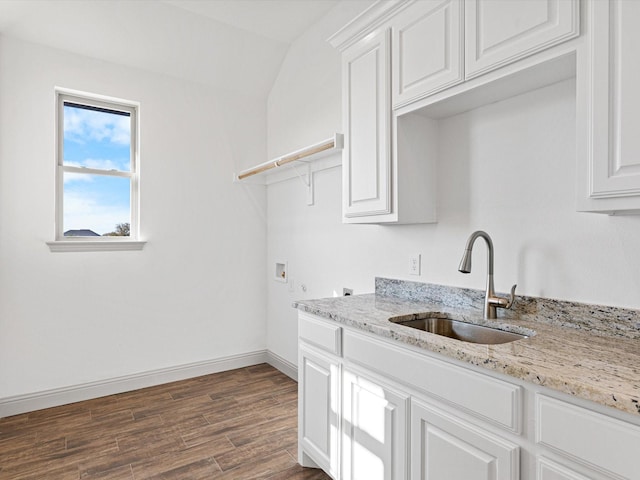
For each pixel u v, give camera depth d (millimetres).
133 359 3037
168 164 3178
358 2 2547
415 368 1336
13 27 2529
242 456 2096
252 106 3602
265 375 3340
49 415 2582
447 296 1942
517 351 1163
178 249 3230
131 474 1933
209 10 2799
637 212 1262
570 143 1478
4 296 2561
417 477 1340
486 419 1109
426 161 1947
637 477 809
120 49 2881
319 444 1856
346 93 2115
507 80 1438
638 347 1211
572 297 1481
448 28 1556
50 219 2707
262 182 3641
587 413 890
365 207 2000
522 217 1641
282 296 3418
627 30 1051
